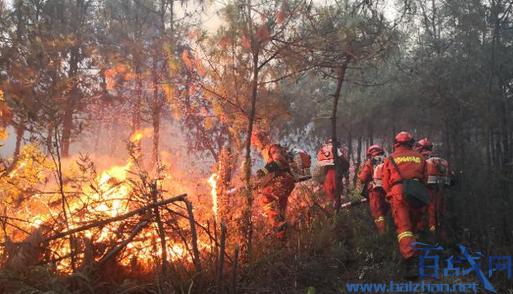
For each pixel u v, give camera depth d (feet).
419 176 16.47
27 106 12.62
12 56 17.38
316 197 19.42
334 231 17.70
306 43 15.97
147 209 11.78
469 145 20.21
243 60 16.12
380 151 21.52
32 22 19.97
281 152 17.28
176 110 17.52
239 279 12.57
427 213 17.12
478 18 22.86
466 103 21.09
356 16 17.16
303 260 14.61
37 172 13.66
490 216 16.39
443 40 26.02
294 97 23.29
